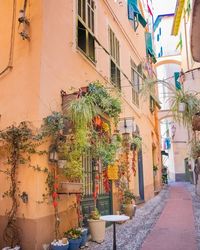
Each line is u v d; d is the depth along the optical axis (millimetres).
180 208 11172
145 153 14492
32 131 5352
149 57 17938
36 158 5219
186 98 4840
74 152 5723
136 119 12711
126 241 6305
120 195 9117
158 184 20391
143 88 5762
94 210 6758
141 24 14812
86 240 5961
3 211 5426
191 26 6715
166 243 6008
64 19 6633
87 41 7738
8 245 5188
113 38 10250
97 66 8320
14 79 5832
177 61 29359
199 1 5809
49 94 5723
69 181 5914
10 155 5480
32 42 5723
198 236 6590
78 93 5938
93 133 6309
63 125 5465
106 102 6555
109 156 6875
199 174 15336
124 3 12156
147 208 11430
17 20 6066
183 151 34812
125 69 11477
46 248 5059
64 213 5789
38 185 5164
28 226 5062
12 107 5750
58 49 6230
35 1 5879
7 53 6086
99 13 9031
